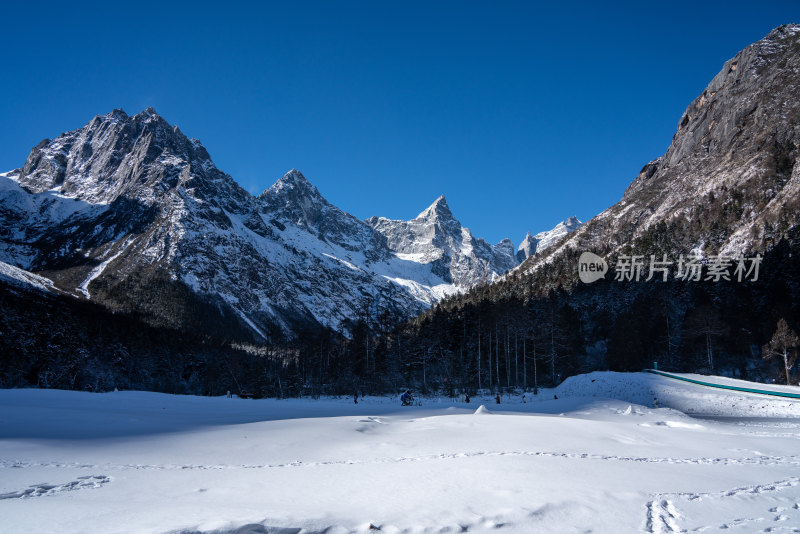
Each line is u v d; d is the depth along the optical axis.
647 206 164.38
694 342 76.19
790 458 20.03
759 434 28.83
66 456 19.56
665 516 11.66
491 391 74.44
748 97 171.00
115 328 140.00
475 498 12.99
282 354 136.62
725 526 10.98
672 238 115.12
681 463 18.52
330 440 24.17
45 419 31.45
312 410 46.91
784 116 143.88
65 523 10.56
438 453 20.19
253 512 11.51
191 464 18.42
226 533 10.01
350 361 103.12
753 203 109.88
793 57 170.00
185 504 12.39
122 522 10.62
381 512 11.73
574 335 87.94
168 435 26.34
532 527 10.84
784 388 52.69
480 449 20.88
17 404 38.28
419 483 14.74
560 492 13.52
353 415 40.06
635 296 91.56
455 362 84.88
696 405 49.59
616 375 61.38
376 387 85.12
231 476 16.06
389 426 31.22
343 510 11.87
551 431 25.53
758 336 72.38
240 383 108.56
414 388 84.19
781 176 113.06
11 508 11.82
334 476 15.97
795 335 64.25
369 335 116.25
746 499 13.23
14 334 105.81
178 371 129.38
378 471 16.72
